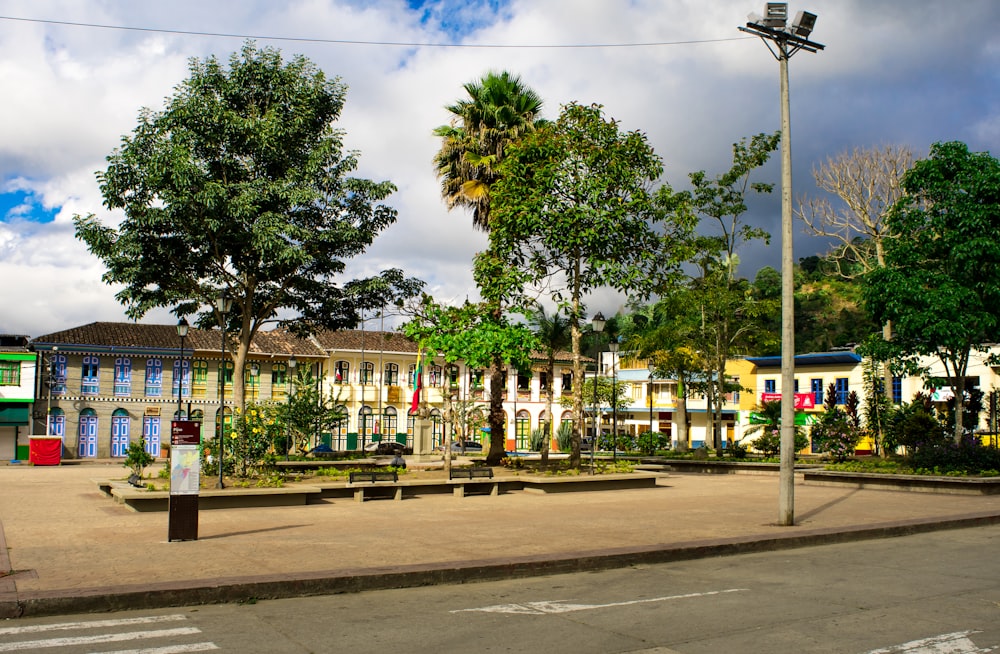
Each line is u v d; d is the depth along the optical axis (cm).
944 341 2205
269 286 2520
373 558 998
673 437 6425
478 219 2958
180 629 698
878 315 2420
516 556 1012
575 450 2322
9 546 1102
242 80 2353
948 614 761
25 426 4612
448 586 909
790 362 1377
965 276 2283
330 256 2491
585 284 2317
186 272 2362
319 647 639
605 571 1012
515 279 2222
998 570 1016
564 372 6631
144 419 4906
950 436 2519
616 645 646
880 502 1805
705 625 714
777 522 1409
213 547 1095
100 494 2038
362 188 2423
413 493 1969
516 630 696
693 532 1272
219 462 1916
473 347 2159
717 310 3225
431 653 621
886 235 2958
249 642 654
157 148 2200
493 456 2700
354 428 5697
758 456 3394
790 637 673
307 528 1331
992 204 2222
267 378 5297
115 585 809
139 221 2205
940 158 2320
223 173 2300
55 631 688
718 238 3150
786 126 1370
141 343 4897
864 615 755
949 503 1780
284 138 2344
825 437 2958
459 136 2941
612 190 2239
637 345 4178
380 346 5850
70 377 4747
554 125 2312
